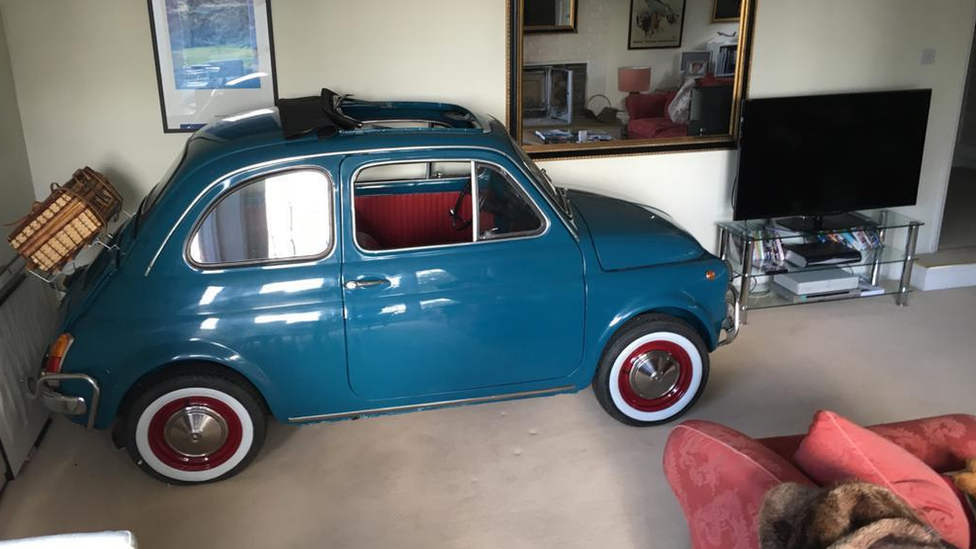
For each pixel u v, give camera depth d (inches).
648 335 143.9
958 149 349.1
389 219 158.6
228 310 124.5
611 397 147.6
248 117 143.7
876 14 201.6
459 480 136.6
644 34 187.3
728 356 180.9
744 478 83.4
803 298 202.1
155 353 123.2
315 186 124.7
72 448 146.9
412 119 152.3
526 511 128.6
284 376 129.3
